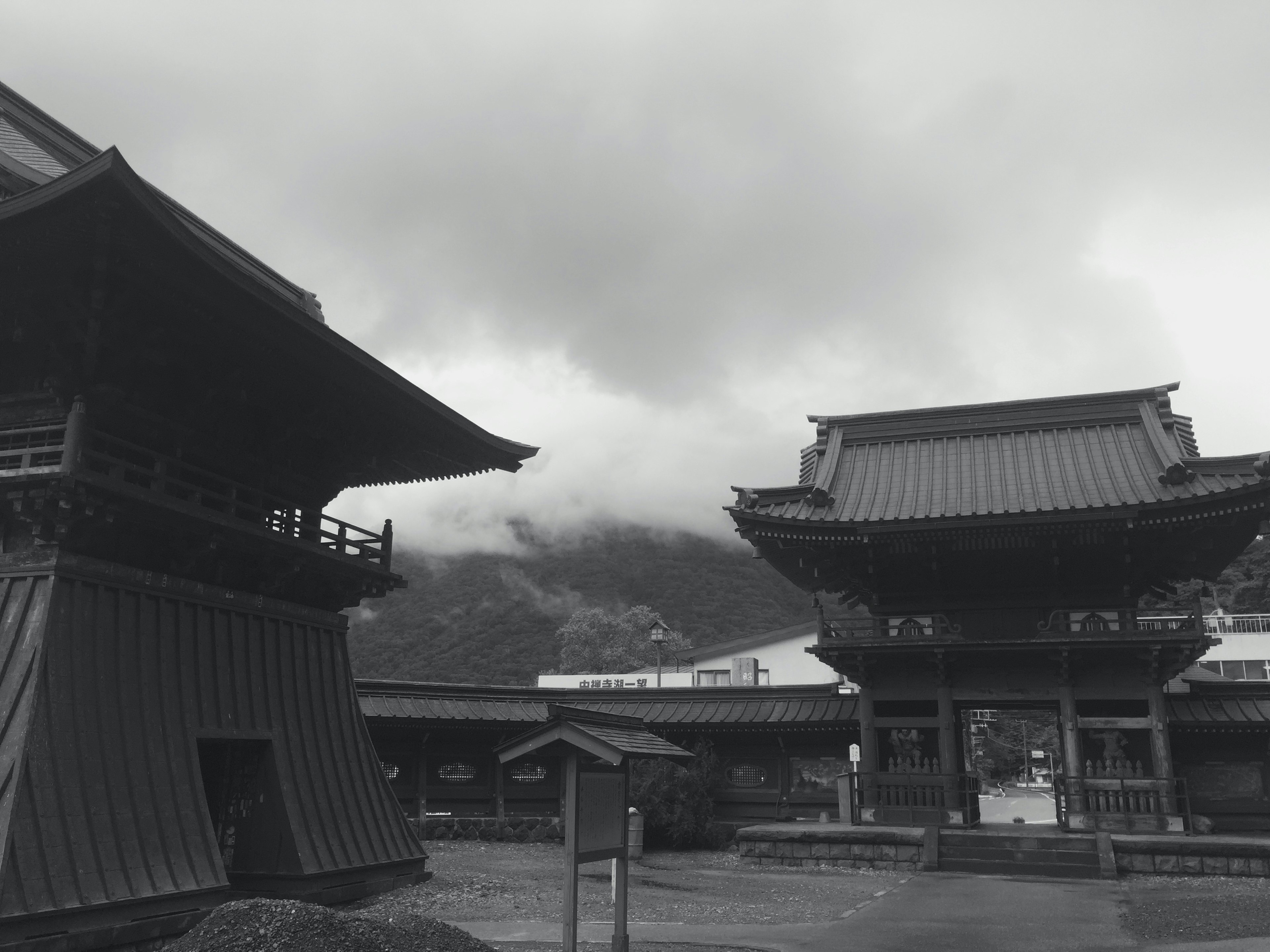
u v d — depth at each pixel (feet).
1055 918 58.23
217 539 56.59
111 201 42.52
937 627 96.94
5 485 47.44
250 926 32.50
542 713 108.37
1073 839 84.89
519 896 64.90
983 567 99.35
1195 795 96.27
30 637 47.06
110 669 50.42
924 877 80.12
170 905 48.19
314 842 59.67
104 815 46.91
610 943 49.06
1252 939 50.01
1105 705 99.40
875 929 54.19
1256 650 195.21
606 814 41.45
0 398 53.11
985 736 354.33
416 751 105.29
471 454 76.28
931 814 92.48
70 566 49.14
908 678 98.27
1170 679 94.73
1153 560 94.73
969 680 96.22
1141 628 94.68
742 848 90.58
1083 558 96.53
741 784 108.99
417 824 102.47
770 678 220.43
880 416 112.47
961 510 95.25
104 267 46.78
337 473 73.26
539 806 108.06
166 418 57.26
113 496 49.42
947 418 110.11
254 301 51.37
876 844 86.94
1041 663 94.94
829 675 215.10
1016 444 105.40
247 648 61.11
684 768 103.71
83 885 44.04
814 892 70.23
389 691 103.19
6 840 41.29
